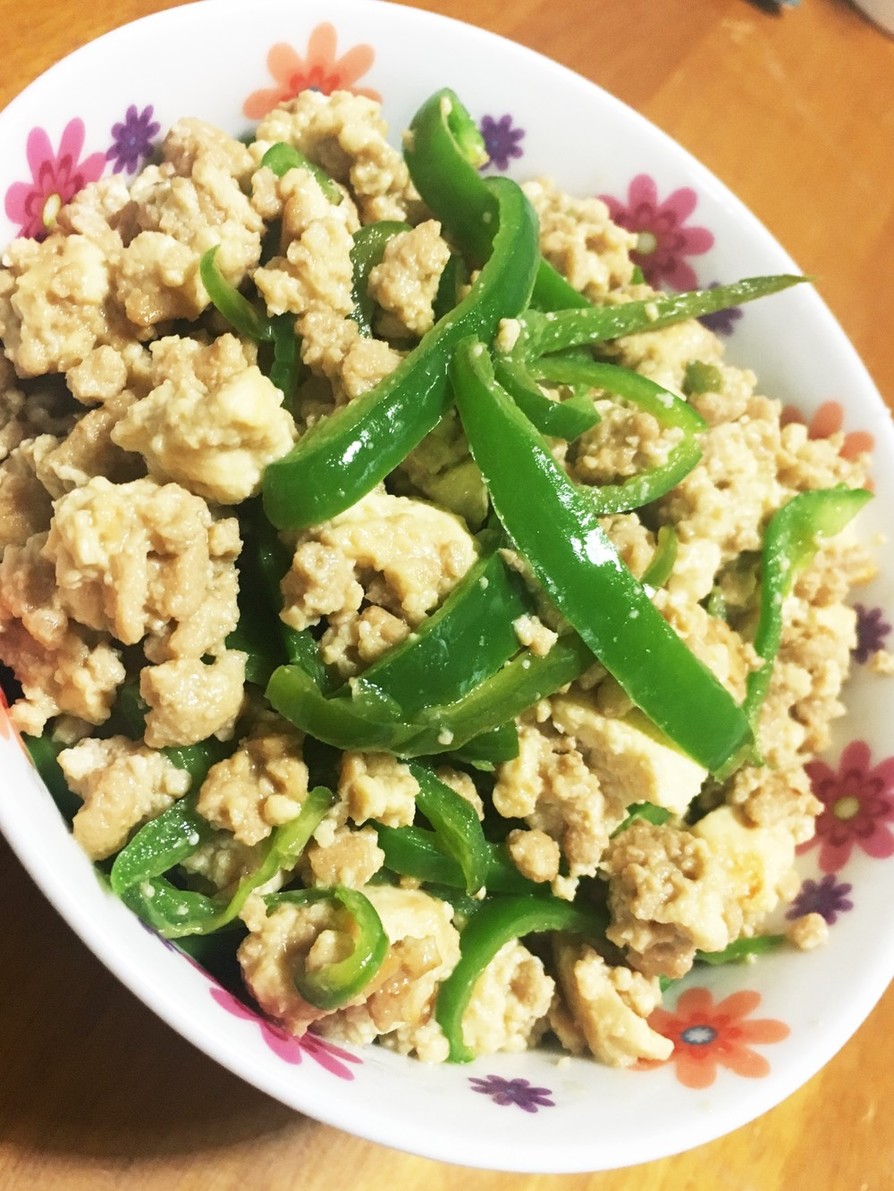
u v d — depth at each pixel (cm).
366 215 21
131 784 17
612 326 21
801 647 23
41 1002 18
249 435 17
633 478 20
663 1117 18
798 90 31
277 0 20
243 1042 16
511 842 19
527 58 23
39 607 17
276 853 17
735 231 24
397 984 18
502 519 18
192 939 18
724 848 22
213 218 19
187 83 20
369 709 17
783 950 22
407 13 22
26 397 19
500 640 18
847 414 24
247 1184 19
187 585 17
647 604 18
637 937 20
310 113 21
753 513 22
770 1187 22
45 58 21
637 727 20
